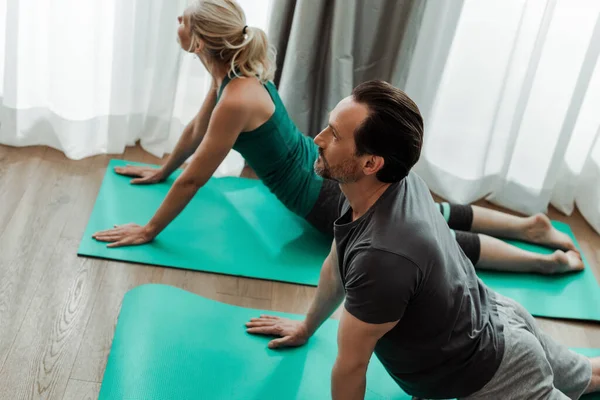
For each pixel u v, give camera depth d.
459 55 2.75
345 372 1.49
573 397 1.94
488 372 1.58
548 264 2.56
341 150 1.37
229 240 2.51
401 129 1.32
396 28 2.71
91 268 2.28
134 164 2.83
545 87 2.76
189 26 2.12
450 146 2.92
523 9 2.59
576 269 2.64
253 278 2.38
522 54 2.69
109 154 2.87
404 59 2.75
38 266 2.25
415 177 1.57
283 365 2.04
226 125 2.17
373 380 2.05
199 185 2.30
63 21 2.54
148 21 2.65
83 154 2.81
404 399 2.01
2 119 2.74
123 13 2.56
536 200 2.95
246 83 2.17
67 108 2.70
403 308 1.38
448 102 2.85
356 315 1.39
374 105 1.33
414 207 1.44
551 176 2.88
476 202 3.07
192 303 2.19
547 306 2.46
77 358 1.96
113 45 2.63
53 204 2.54
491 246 2.51
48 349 1.97
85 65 2.66
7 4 2.48
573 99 2.69
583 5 2.57
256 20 2.70
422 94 2.85
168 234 2.48
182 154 2.62
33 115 2.78
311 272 2.45
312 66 2.77
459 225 2.64
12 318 2.04
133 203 2.60
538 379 1.62
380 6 2.64
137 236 2.39
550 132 2.81
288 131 2.34
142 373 1.91
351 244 1.44
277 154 2.32
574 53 2.64
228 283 2.34
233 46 2.10
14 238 2.35
